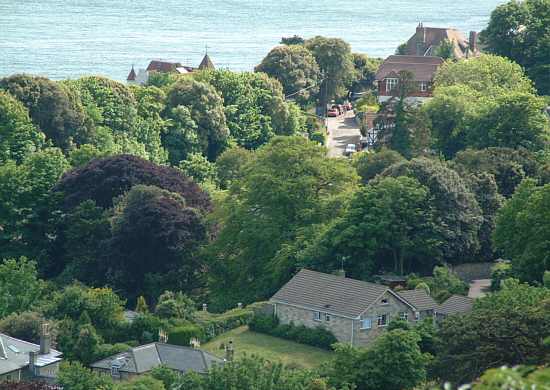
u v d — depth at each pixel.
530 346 195.75
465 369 198.62
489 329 199.00
